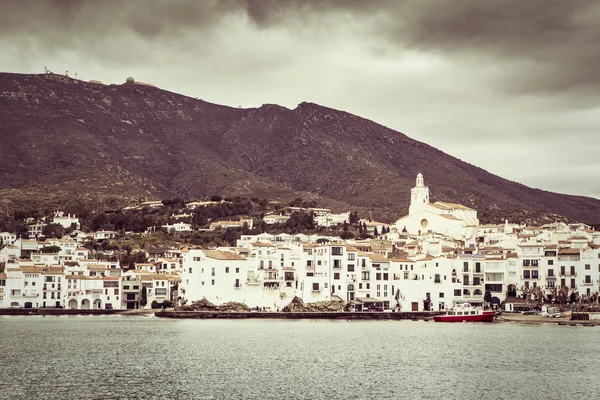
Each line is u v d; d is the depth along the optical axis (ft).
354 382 449.89
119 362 517.96
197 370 487.20
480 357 545.44
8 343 618.03
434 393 419.74
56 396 405.39
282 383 445.78
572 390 426.92
